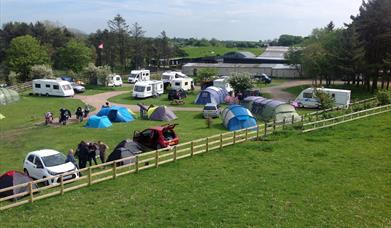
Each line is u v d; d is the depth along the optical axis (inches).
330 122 1454.2
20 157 1185.4
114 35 5002.5
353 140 1198.9
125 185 861.8
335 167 956.6
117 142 1336.1
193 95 2721.5
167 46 5625.0
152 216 701.3
